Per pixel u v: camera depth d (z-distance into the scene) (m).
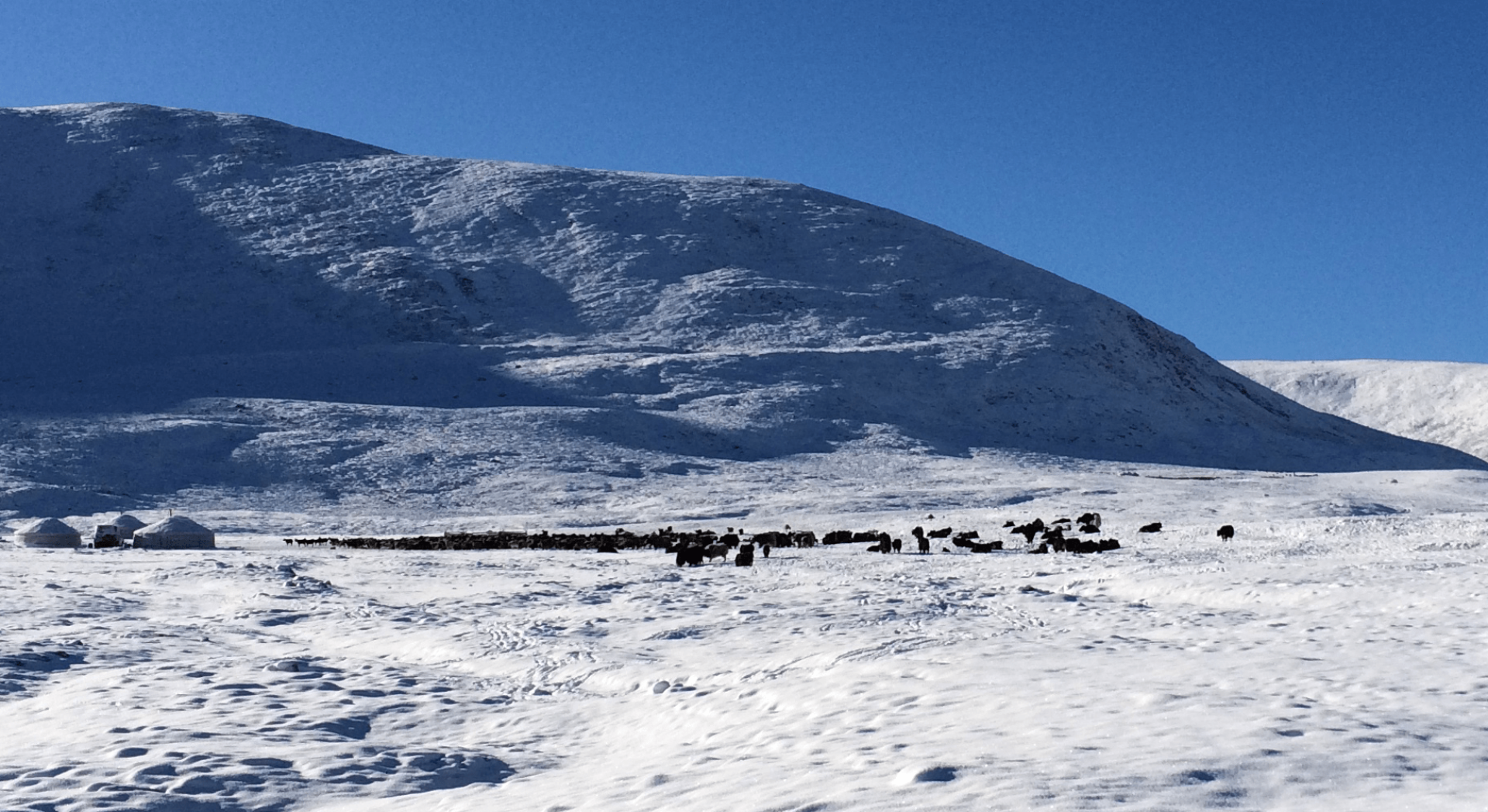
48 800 8.04
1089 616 17.95
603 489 73.62
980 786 6.35
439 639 18.58
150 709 12.18
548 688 14.01
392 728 11.62
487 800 7.91
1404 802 5.65
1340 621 15.17
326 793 8.53
